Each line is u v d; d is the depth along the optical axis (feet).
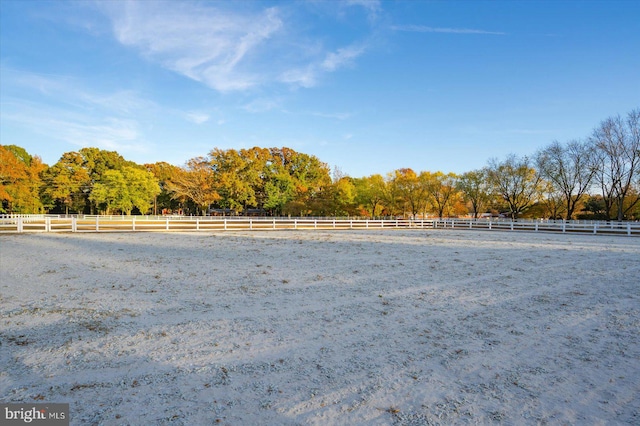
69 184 187.01
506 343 20.45
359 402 14.08
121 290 31.32
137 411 13.19
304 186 183.62
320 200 165.17
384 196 179.01
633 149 131.44
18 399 13.88
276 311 25.98
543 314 25.84
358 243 69.15
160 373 16.28
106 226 93.20
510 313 26.07
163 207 242.37
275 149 212.64
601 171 142.00
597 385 15.74
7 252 51.52
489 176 168.14
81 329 21.74
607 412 13.65
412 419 12.97
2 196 130.41
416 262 46.98
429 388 15.28
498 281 36.27
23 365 16.80
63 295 29.37
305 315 25.16
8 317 23.73
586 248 64.03
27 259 45.88
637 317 25.29
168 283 34.24
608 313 26.17
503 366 17.51
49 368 16.56
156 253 52.95
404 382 15.76
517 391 15.12
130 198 180.14
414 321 24.12
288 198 179.52
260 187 193.26
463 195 189.06
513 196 163.32
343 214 176.14
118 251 54.08
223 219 112.88
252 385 15.31
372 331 22.12
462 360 18.13
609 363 17.97
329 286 33.63
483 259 50.01
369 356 18.45
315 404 13.88
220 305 27.32
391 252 56.49
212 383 15.43
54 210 215.51
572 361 18.16
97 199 174.50
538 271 41.52
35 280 34.53
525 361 18.11
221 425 12.44
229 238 76.02
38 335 20.66
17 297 28.63
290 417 13.00
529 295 31.01
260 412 13.29
